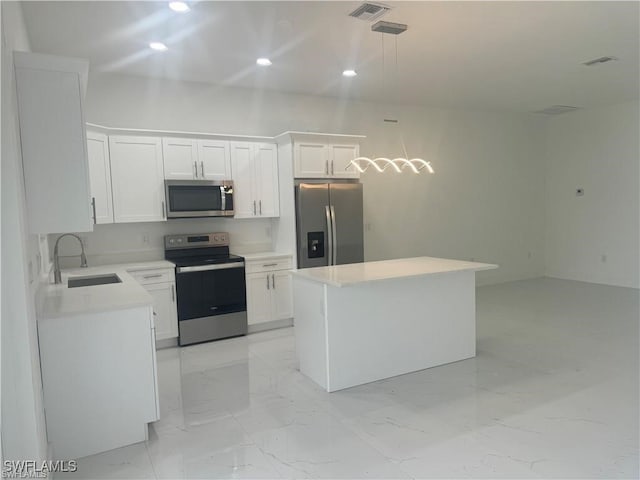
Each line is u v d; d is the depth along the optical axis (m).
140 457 2.47
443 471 2.25
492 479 2.17
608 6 3.11
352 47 3.79
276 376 3.61
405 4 3.00
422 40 3.67
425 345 3.68
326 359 3.28
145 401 2.63
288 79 4.74
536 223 7.61
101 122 4.38
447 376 3.52
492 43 3.79
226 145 4.76
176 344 4.46
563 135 7.38
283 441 2.60
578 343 4.20
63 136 2.38
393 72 4.56
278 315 4.95
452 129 6.66
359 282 3.05
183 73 4.46
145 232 4.69
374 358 3.45
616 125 6.61
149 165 4.38
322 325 3.30
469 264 3.86
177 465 2.38
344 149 5.25
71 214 2.42
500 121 7.12
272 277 4.89
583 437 2.53
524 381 3.36
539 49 3.97
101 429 2.52
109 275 3.82
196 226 4.93
